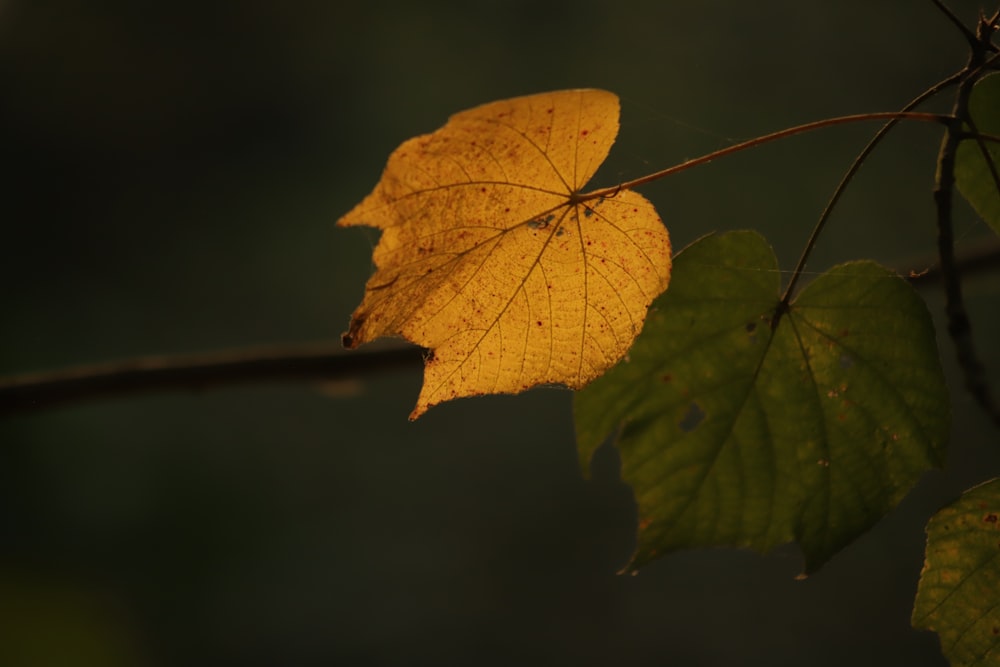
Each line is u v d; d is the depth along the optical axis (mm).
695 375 1011
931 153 3174
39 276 12273
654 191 9281
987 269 1417
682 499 1017
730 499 1016
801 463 1010
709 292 1005
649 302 982
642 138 9586
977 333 7621
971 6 5590
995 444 7035
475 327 987
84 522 8906
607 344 985
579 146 971
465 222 980
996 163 1002
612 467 9438
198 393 1363
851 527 1007
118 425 9867
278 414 10312
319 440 10094
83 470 9352
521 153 971
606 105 961
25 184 12844
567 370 986
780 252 9023
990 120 1001
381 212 977
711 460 1015
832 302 1000
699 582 8047
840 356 1002
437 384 987
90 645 5902
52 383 1327
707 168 9414
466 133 966
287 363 1365
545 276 984
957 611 994
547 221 980
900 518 7742
